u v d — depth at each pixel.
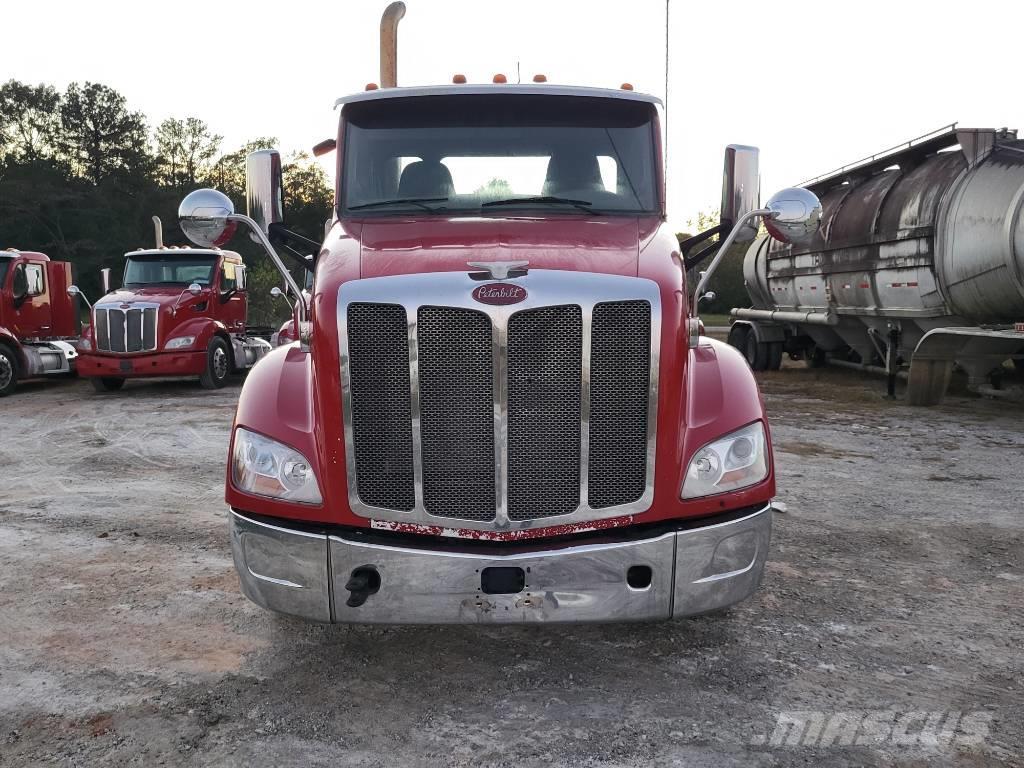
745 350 17.06
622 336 3.15
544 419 3.16
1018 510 5.98
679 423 3.24
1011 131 10.43
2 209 71.06
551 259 3.36
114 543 5.29
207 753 2.95
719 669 3.56
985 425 9.55
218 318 14.33
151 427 9.73
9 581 4.63
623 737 3.04
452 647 3.78
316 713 3.22
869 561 4.90
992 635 3.90
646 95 4.60
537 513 3.21
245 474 3.31
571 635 3.89
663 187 4.47
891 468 7.30
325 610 3.23
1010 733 3.06
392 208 4.39
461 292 3.09
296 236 4.55
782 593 4.39
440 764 2.88
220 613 4.17
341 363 3.12
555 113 4.54
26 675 3.53
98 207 75.56
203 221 3.94
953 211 10.45
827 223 13.52
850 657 3.67
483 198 4.42
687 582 3.24
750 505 3.34
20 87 82.19
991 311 10.39
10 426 10.02
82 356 13.04
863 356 14.02
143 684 3.45
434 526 3.19
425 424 3.15
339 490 3.19
